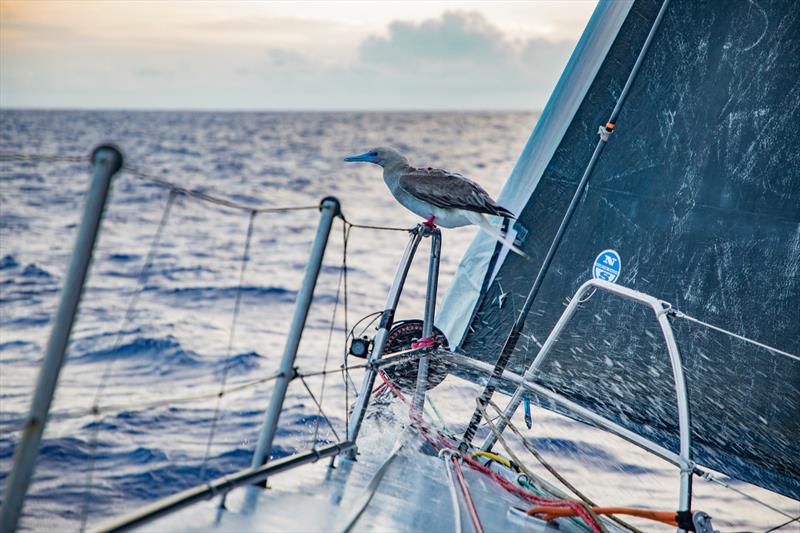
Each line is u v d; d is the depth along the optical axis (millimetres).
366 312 15711
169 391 9117
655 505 6266
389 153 4500
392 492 3607
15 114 164125
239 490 3270
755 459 4887
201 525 2938
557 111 5492
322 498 3375
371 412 4707
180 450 6961
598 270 5383
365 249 25047
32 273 18250
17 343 11445
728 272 4941
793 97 4742
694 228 5070
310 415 7887
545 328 5523
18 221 28109
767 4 4812
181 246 23297
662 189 5191
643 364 5172
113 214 29047
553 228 5547
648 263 5207
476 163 72812
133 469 6453
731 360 4906
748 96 4898
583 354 5379
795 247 4727
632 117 5293
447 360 4688
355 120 179625
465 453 4410
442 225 4332
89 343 11180
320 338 12781
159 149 79625
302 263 21484
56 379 2281
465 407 7109
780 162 4789
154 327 12578
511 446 7207
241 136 111750
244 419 7867
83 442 6906
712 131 5023
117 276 18219
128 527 2557
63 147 82438
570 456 7125
